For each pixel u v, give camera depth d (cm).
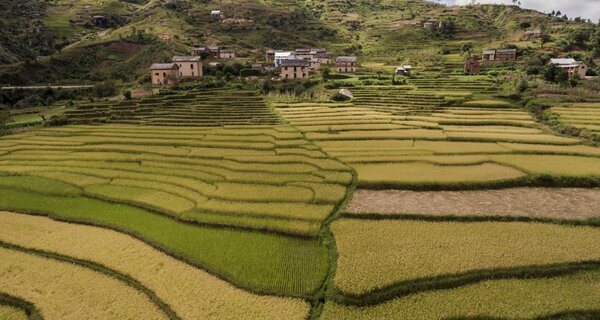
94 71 17738
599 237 4094
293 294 3403
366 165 6556
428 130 8769
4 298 3547
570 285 3372
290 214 4788
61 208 5409
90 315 3228
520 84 12138
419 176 5850
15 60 17888
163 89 13800
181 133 9356
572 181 5619
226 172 6519
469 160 6588
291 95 13400
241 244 4262
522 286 3362
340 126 9281
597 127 8262
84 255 4134
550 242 3984
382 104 11888
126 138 9069
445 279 3450
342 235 4222
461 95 12094
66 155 7962
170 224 4806
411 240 4072
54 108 13138
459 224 4475
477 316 3027
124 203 5519
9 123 11100
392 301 3244
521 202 5097
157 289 3516
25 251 4319
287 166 6694
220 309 3222
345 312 3142
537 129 8712
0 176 6806
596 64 16625
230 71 16500
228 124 10175
